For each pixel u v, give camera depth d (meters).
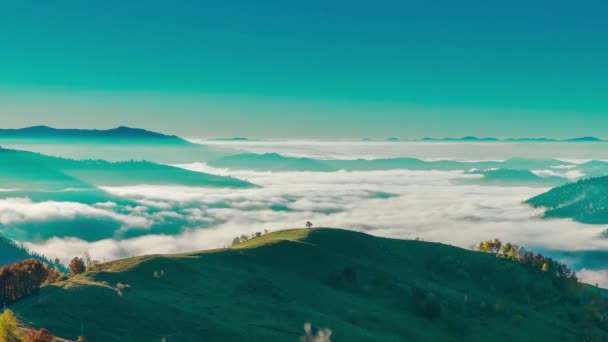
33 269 125.69
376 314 156.88
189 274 146.88
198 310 117.50
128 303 108.38
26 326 86.81
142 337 95.31
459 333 162.25
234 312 122.81
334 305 154.75
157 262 147.62
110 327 95.81
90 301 105.12
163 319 105.69
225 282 148.50
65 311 98.06
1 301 105.81
